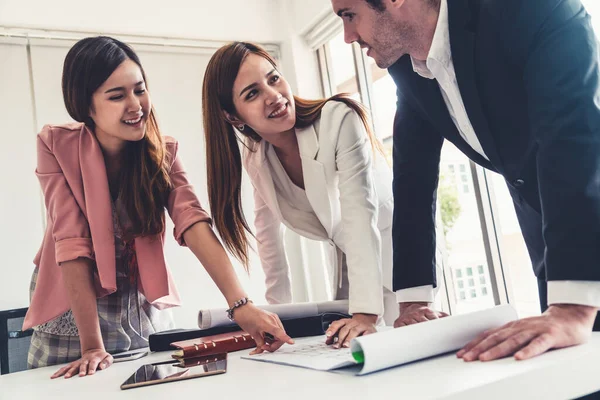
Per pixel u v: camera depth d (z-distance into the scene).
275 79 1.39
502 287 2.33
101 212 1.28
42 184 1.33
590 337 0.69
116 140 1.34
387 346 0.65
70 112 1.34
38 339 1.38
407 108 1.18
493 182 2.35
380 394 0.55
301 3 3.24
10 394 0.89
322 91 3.35
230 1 3.28
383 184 1.59
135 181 1.34
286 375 0.73
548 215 0.74
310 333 1.23
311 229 1.59
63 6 2.89
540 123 0.78
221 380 0.76
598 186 0.72
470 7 0.90
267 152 1.53
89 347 1.18
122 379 0.90
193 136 3.15
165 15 3.11
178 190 1.36
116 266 1.36
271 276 1.69
